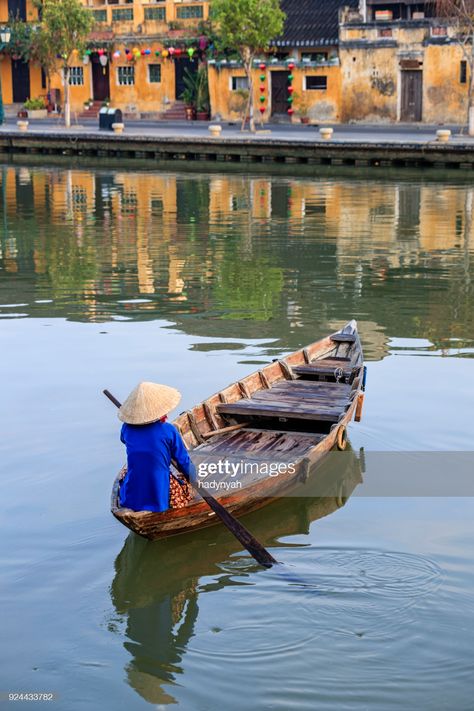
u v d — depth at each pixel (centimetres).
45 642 612
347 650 592
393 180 3191
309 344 1203
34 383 1092
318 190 2984
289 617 629
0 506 784
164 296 1584
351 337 1152
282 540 736
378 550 714
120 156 4147
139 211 2605
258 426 949
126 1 5172
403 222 2353
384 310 1476
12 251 2031
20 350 1241
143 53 4953
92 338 1302
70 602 657
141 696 558
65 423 961
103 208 2672
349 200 2752
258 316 1439
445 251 1980
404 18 4447
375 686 558
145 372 1131
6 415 984
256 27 3919
